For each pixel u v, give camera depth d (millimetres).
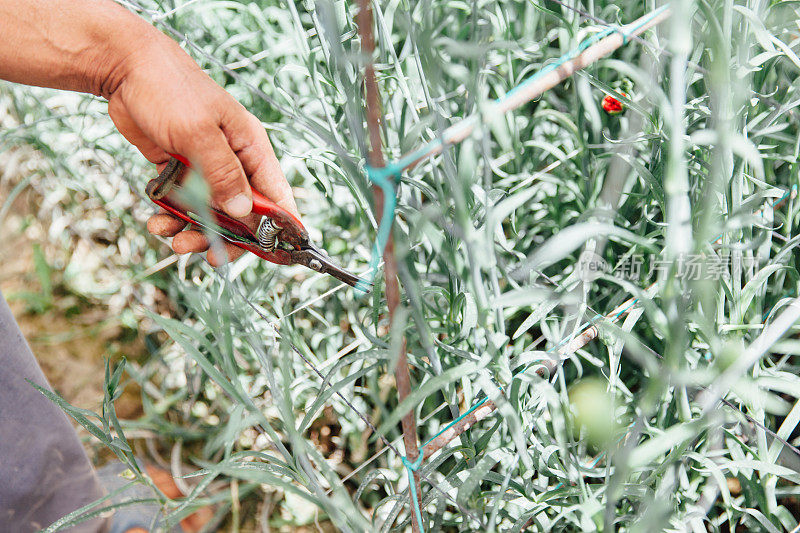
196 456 1389
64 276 1676
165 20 1304
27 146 1732
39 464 1036
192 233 910
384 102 1247
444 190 833
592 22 1086
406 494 867
